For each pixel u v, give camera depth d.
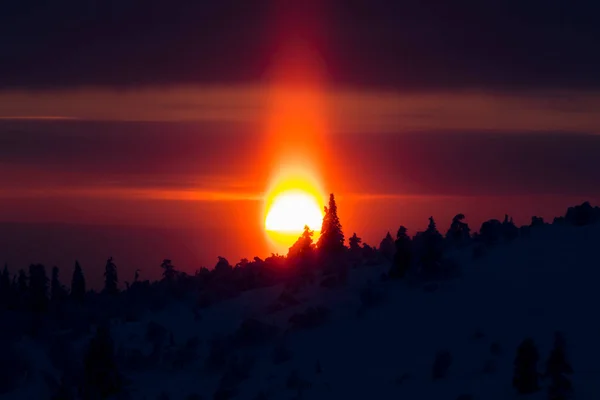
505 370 167.75
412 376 177.50
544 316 188.25
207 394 198.75
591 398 146.12
